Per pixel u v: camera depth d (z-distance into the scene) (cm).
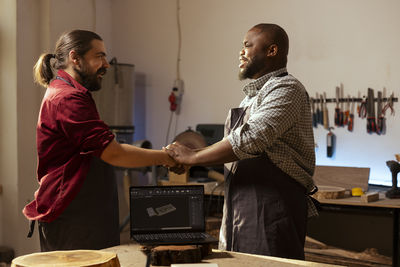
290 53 428
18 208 410
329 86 411
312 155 216
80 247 202
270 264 146
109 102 456
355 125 402
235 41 460
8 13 409
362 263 336
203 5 477
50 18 424
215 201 398
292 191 208
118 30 524
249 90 221
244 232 210
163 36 501
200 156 207
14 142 409
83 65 209
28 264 123
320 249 361
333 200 330
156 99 507
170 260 145
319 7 414
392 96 384
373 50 392
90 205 204
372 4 391
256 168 209
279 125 196
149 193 169
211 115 476
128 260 148
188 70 488
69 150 199
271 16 438
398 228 313
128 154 199
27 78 415
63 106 191
